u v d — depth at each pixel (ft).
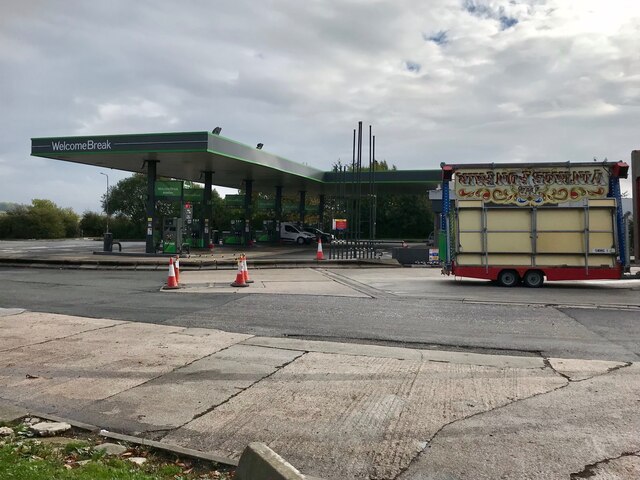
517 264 51.60
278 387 19.75
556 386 19.51
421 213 202.80
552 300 40.68
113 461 13.57
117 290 48.37
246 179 129.18
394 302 39.68
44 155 89.30
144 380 20.72
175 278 49.52
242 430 15.89
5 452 13.50
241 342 26.84
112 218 245.24
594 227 50.78
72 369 22.21
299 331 29.58
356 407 17.58
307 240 149.48
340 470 13.35
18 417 16.99
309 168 127.75
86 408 17.88
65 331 29.60
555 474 12.87
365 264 79.00
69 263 75.66
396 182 132.46
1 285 52.54
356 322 32.07
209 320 32.86
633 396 18.30
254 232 148.56
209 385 20.04
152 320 32.96
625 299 41.32
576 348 25.52
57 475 12.11
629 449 14.14
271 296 43.16
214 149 84.84
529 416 16.56
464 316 33.91
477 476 12.89
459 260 52.95
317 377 20.93
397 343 26.78
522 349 25.38
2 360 23.61
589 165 51.16
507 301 40.06
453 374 21.22
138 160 97.09
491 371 21.63
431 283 53.93
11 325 31.35
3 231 218.38
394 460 13.82
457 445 14.60
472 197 53.11
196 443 15.11
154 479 12.37
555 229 51.34
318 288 48.85
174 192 95.30
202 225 113.91
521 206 51.98
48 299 42.45
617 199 50.57
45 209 225.35
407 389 19.38
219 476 13.08
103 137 86.07
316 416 16.87
